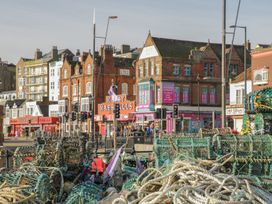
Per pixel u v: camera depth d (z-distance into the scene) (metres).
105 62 81.94
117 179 13.41
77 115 43.16
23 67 124.44
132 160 16.75
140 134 45.31
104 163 16.30
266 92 19.58
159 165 12.49
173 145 12.38
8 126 108.50
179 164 7.20
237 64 69.88
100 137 45.16
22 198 7.56
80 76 85.44
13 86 146.00
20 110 108.06
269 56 48.56
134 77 84.00
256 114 19.52
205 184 6.60
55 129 80.06
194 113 66.31
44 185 9.66
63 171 13.28
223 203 5.96
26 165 11.63
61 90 91.00
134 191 7.27
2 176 10.04
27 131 88.88
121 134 61.03
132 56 93.19
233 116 55.44
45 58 120.00
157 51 66.31
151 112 65.25
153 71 67.06
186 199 6.25
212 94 68.06
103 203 7.86
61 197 10.94
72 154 15.16
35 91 120.06
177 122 56.72
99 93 80.69
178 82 66.12
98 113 75.38
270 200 6.44
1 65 142.50
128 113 69.44
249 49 75.81
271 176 11.70
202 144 12.21
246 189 6.53
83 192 9.90
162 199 6.48
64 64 90.88
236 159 11.76
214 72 68.62
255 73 49.88
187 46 69.44
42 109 102.38
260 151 12.16
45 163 13.29
